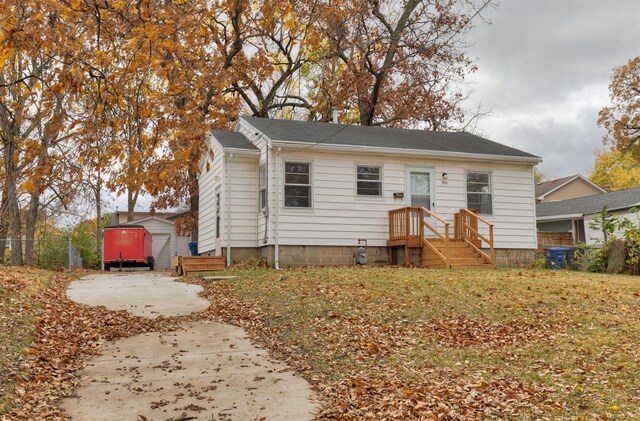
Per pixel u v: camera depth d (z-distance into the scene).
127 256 24.48
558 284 12.67
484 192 19.47
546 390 6.26
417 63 27.19
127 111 5.79
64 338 8.45
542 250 21.48
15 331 8.09
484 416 5.56
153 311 10.80
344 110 28.66
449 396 6.16
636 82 44.88
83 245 30.69
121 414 5.82
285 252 17.14
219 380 6.97
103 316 10.20
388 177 18.41
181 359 7.85
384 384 6.64
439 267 16.78
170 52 6.19
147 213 45.47
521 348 8.00
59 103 5.19
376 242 18.12
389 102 28.94
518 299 10.92
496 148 20.25
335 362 7.62
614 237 18.48
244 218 17.84
